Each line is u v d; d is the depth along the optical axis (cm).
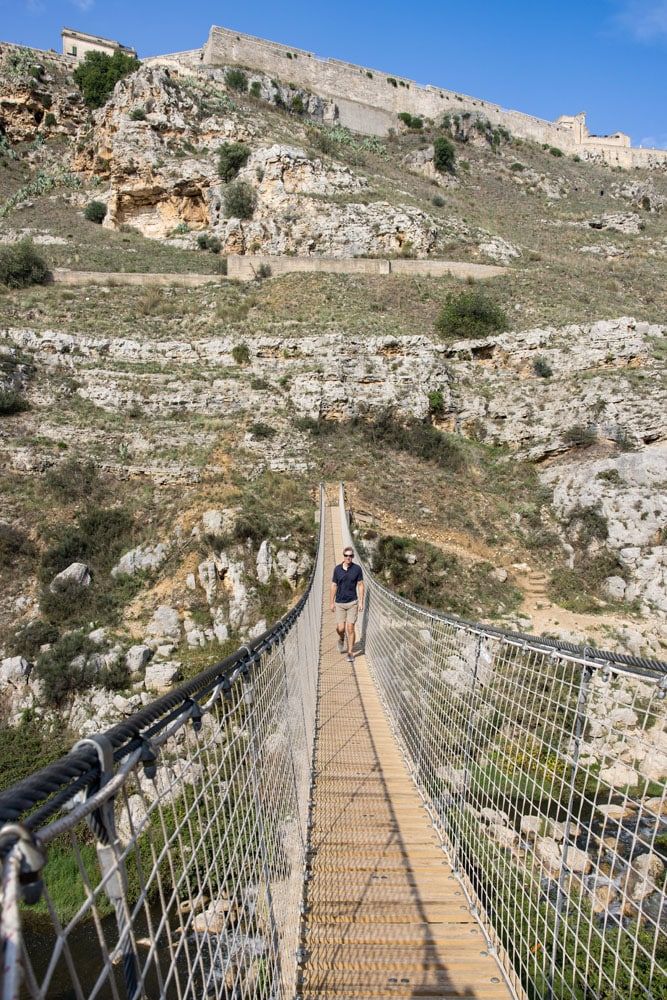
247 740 364
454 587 2372
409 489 2906
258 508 2475
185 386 3241
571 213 6994
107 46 7644
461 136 8256
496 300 4072
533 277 4528
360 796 720
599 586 2469
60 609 2097
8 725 1762
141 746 206
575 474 2862
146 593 2180
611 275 5175
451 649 691
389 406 3306
